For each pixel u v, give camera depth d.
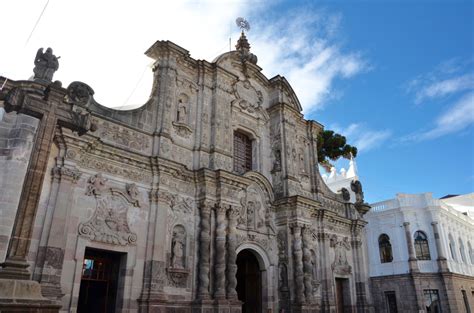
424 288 32.00
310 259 24.67
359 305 28.52
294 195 24.81
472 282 36.44
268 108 28.48
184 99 22.98
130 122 19.55
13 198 13.66
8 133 14.58
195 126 22.73
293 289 23.44
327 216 28.28
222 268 19.83
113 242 16.88
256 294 23.89
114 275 17.47
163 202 18.94
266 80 28.78
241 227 22.72
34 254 14.39
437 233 33.53
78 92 17.66
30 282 9.99
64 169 15.74
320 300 25.52
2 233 13.10
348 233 30.39
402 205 34.88
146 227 18.36
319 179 29.89
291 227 24.86
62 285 14.82
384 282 33.72
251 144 27.05
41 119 11.84
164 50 22.34
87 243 16.05
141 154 18.84
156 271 17.56
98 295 16.95
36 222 14.77
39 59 15.64
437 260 32.81
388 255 34.75
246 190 23.89
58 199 15.27
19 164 14.12
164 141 20.14
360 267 29.61
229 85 25.19
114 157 18.00
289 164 26.64
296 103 29.81
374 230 36.22
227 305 19.08
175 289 18.48
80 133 13.06
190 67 23.81
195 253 19.94
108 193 17.47
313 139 30.70
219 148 22.66
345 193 31.81
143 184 18.89
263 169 26.47
